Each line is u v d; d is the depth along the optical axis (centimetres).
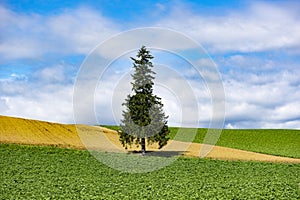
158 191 2922
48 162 4644
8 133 6531
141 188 3081
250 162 5319
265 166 4947
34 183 3381
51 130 7031
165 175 3866
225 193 2844
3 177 3728
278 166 4991
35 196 2741
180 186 3203
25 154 5138
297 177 4078
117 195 2758
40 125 7200
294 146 8169
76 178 3656
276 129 10138
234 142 8562
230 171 4412
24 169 4197
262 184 3322
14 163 4525
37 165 4447
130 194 2795
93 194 2806
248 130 9975
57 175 3872
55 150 5538
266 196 2755
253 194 2819
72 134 6938
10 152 5228
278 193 2841
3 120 7088
